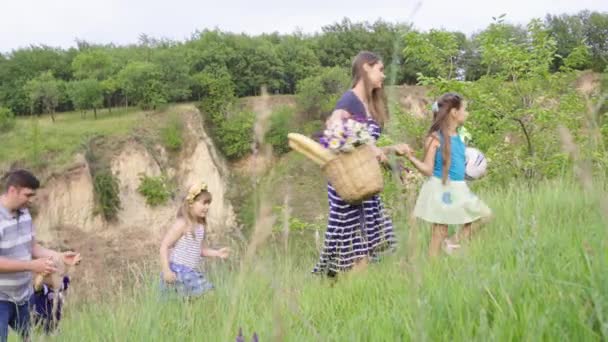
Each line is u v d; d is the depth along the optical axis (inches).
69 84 3149.6
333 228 205.3
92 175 2203.5
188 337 158.1
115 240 2073.1
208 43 3614.7
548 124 412.5
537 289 103.3
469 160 224.5
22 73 3501.5
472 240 181.9
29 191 205.3
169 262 221.6
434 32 441.1
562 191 241.0
